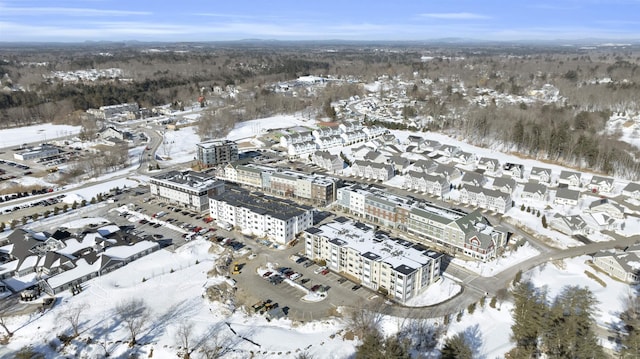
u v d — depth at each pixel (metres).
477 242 122.75
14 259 123.94
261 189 180.88
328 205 163.62
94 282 114.06
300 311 101.44
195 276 116.94
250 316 100.06
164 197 170.00
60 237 132.25
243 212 142.75
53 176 197.00
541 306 88.75
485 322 96.56
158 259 125.62
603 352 81.94
